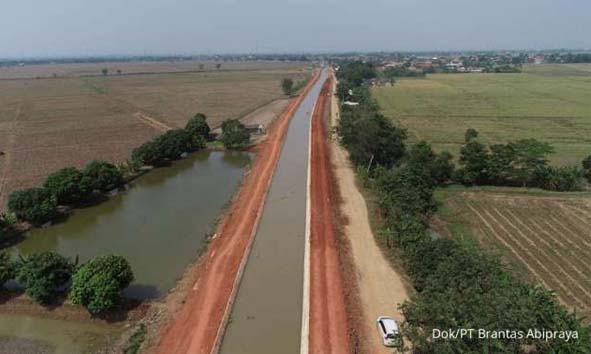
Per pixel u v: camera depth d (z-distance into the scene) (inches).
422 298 1192.2
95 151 3567.9
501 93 6648.6
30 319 1430.9
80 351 1289.4
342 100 5900.6
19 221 2154.3
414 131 4077.3
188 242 1974.7
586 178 2645.2
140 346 1289.4
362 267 1696.6
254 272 1702.8
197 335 1325.0
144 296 1541.6
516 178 2583.7
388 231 1877.5
